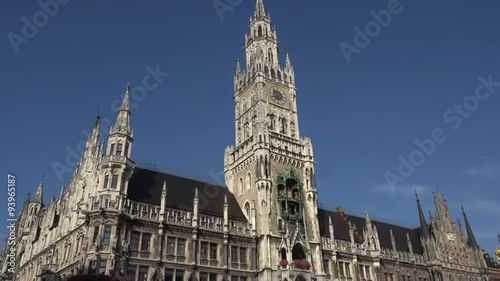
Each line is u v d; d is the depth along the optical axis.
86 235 53.53
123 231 54.81
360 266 77.31
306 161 77.31
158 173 68.88
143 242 56.50
